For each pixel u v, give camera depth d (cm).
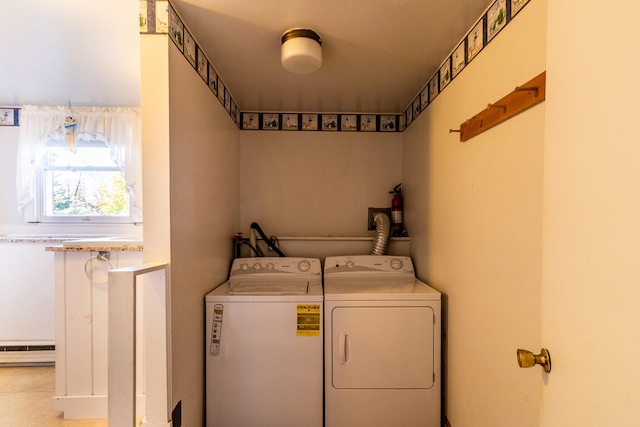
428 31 126
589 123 53
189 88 125
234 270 193
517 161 93
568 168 59
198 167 136
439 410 145
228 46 138
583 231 54
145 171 105
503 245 100
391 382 144
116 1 118
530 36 86
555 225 63
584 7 55
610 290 48
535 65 84
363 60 152
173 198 109
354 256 204
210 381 142
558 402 61
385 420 144
